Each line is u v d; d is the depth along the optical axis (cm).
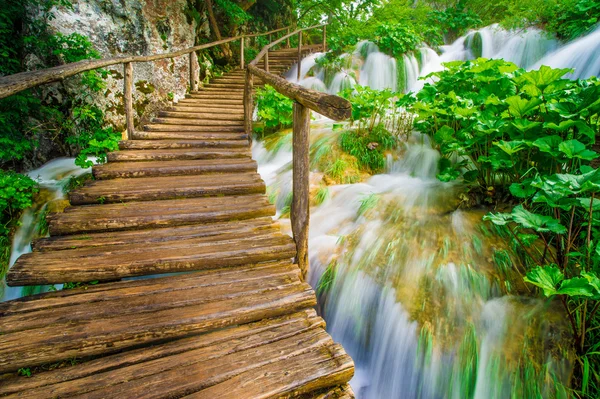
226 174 406
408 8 1288
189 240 268
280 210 437
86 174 522
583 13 730
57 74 267
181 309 197
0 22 506
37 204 459
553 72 304
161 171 396
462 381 222
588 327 207
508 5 986
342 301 298
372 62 911
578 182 204
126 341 178
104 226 278
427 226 325
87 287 217
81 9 607
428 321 247
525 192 243
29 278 218
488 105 346
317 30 1747
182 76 811
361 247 323
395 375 251
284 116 642
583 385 192
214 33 1157
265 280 229
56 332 177
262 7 1465
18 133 504
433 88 453
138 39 693
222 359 171
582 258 231
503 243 283
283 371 164
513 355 213
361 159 474
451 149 347
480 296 252
